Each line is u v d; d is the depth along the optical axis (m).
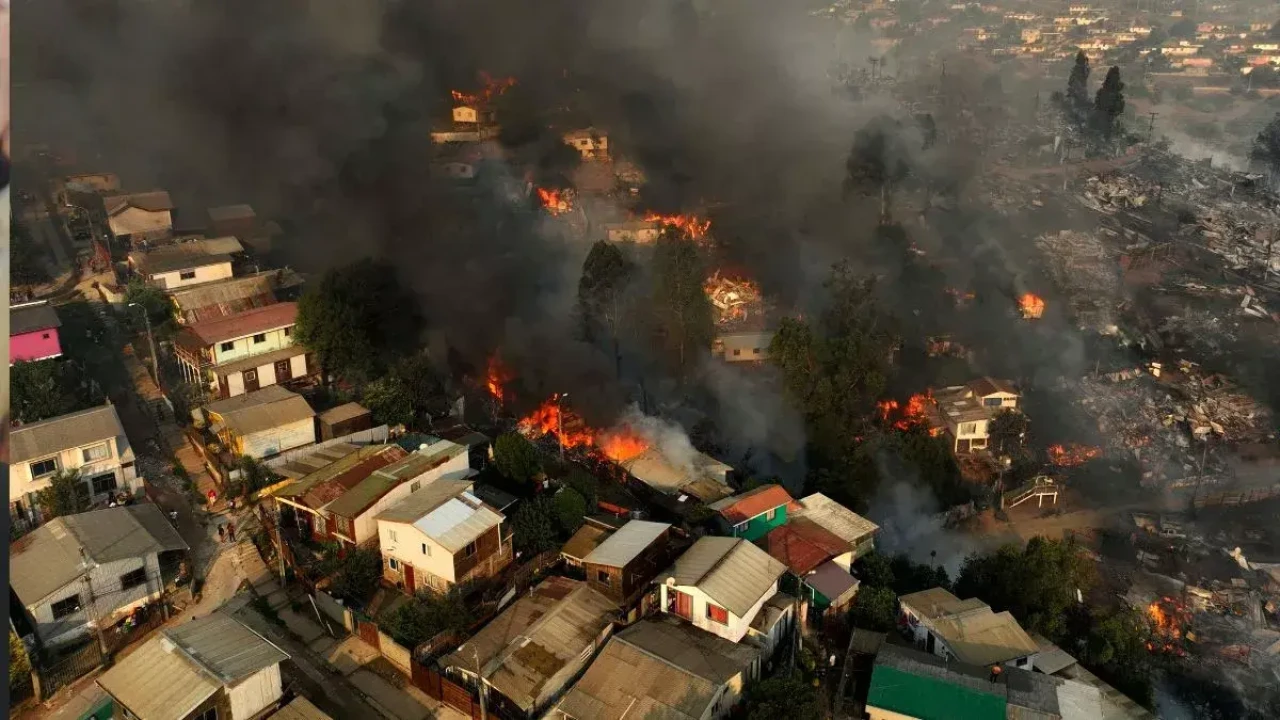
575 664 28.92
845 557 36.53
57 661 28.89
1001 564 37.69
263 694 25.94
